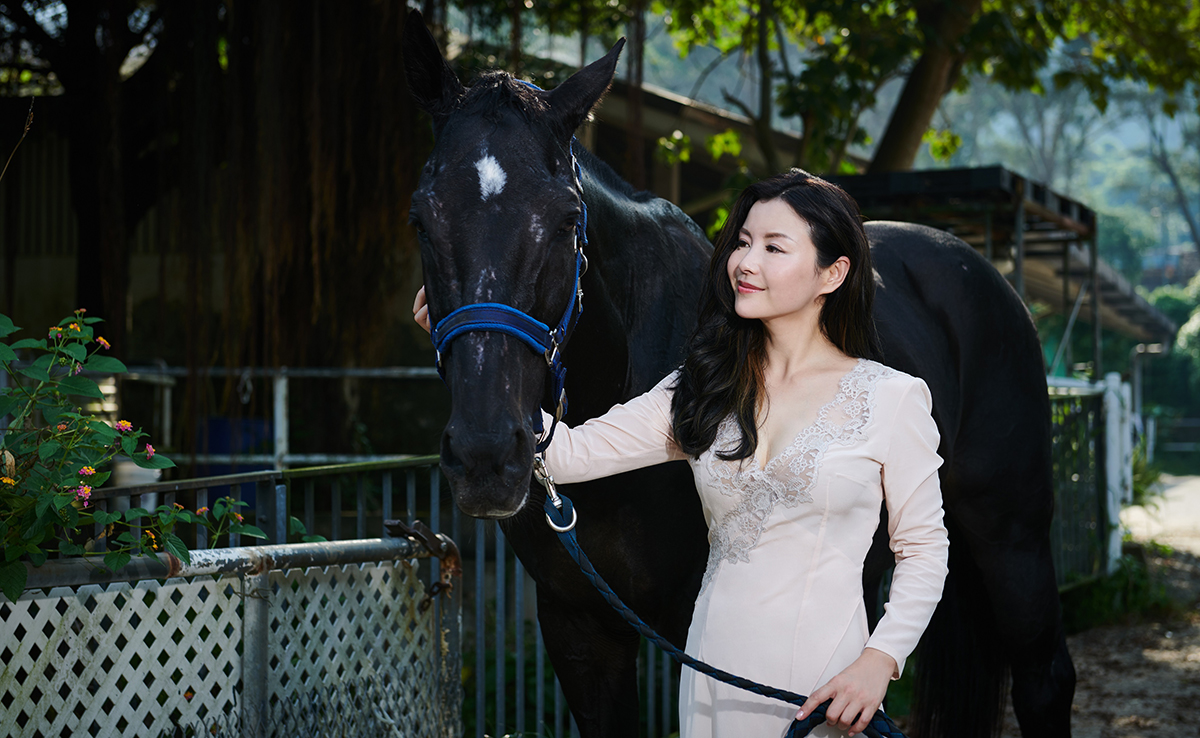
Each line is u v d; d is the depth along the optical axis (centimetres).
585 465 185
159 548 208
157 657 211
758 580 164
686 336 233
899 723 414
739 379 172
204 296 637
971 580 302
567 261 174
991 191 717
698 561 232
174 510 210
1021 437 295
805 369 173
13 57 709
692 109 1009
